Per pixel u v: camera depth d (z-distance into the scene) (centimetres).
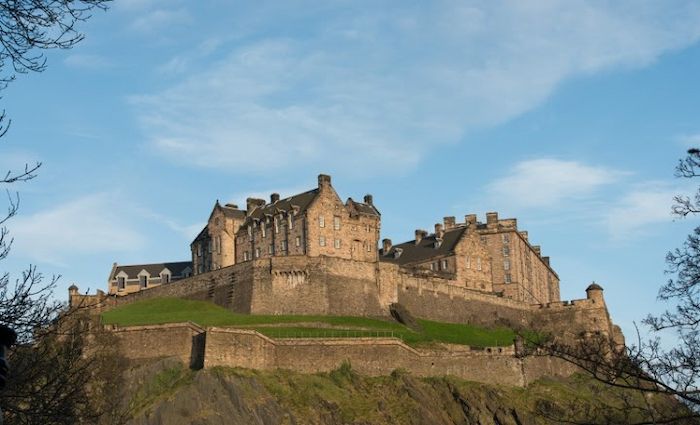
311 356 16350
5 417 4875
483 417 16038
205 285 19812
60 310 5519
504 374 17412
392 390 16112
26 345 4831
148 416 14450
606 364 4828
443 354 17250
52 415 5016
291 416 14925
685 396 4584
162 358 15838
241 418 14712
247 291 18938
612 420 5359
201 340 15838
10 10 3691
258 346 15925
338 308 18900
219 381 15088
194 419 14550
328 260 19138
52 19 3731
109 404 10281
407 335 18125
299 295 18812
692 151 4788
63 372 5400
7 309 4541
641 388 4681
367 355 16612
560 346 5147
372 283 19550
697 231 4856
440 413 16062
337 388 15962
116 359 13800
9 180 3884
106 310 19062
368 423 15200
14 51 3697
